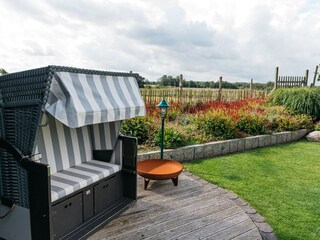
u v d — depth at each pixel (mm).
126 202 3389
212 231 2873
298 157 6465
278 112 9594
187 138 6527
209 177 4812
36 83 2141
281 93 11477
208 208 3420
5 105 2275
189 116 8438
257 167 5551
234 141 6844
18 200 2285
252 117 7945
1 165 2346
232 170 5289
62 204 2510
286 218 3424
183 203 3533
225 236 2789
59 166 3109
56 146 3092
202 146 6172
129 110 2965
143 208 3332
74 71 2402
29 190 2174
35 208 2166
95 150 3643
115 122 3434
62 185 2613
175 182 4152
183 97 11281
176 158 5762
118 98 2875
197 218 3143
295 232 3102
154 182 4285
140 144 6035
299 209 3693
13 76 2254
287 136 8344
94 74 2670
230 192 4055
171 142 5977
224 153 6660
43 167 2051
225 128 7160
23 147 2223
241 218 3199
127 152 3408
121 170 3471
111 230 2789
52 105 2146
